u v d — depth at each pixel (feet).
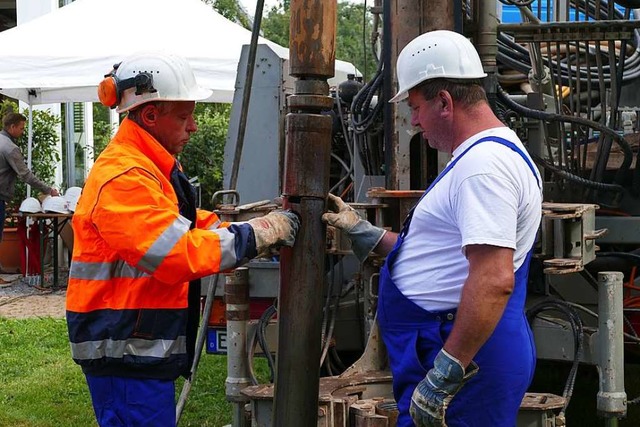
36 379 20.81
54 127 40.09
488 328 7.98
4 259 37.04
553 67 16.58
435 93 8.63
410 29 12.29
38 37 32.42
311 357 9.68
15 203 36.35
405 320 8.96
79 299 9.51
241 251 9.12
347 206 10.39
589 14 17.94
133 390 9.55
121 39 32.50
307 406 9.68
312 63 9.52
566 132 16.47
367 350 12.28
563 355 12.31
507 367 8.57
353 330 14.08
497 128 8.53
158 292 9.48
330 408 10.93
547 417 11.03
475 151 8.22
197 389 20.01
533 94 15.66
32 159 38.68
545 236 11.33
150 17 33.27
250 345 13.21
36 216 32.17
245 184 16.51
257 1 11.59
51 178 39.29
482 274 7.97
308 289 9.64
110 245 8.98
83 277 9.48
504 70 20.38
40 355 23.04
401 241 9.06
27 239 34.71
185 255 8.87
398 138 12.65
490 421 8.68
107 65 31.73
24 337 24.93
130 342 9.46
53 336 25.07
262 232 9.25
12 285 33.99
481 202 8.02
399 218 12.42
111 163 9.23
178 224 9.00
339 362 14.12
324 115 9.66
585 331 12.21
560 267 10.99
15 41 32.24
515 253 8.43
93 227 9.32
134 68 9.54
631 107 18.31
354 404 11.07
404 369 8.94
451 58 8.57
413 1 12.23
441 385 8.17
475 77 8.55
